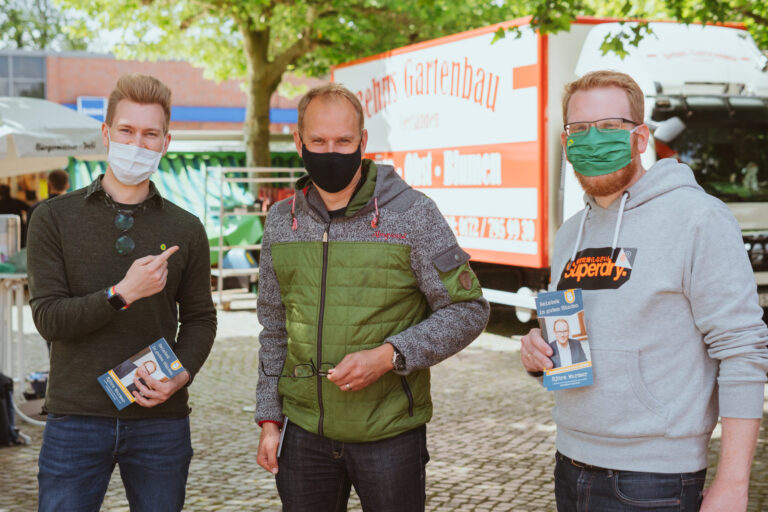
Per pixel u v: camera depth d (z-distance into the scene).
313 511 2.70
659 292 2.15
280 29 17.92
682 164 2.28
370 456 2.59
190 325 2.81
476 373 8.55
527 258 9.03
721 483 2.08
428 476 5.38
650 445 2.16
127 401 2.54
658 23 8.84
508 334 10.68
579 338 2.20
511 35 9.06
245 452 5.95
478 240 9.87
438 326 2.55
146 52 18.84
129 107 2.62
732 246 2.12
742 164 8.69
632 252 2.21
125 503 4.87
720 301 2.10
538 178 8.76
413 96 11.04
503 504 4.85
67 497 2.56
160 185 15.84
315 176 2.56
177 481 2.69
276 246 2.70
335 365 2.56
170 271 2.70
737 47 8.90
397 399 2.59
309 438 2.64
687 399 2.15
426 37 17.53
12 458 5.75
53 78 31.47
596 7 11.74
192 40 19.06
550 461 5.67
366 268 2.55
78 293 2.61
